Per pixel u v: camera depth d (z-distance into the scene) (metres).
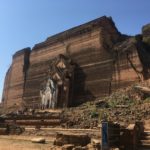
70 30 69.81
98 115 39.34
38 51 80.31
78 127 36.84
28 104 76.75
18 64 86.81
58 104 61.22
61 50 70.88
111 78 54.72
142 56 51.97
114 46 58.19
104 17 62.19
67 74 62.31
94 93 57.25
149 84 46.66
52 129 36.53
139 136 22.14
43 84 69.62
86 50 62.91
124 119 35.31
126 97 44.56
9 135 36.81
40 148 22.14
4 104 88.94
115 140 19.03
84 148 19.84
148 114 35.19
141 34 61.19
